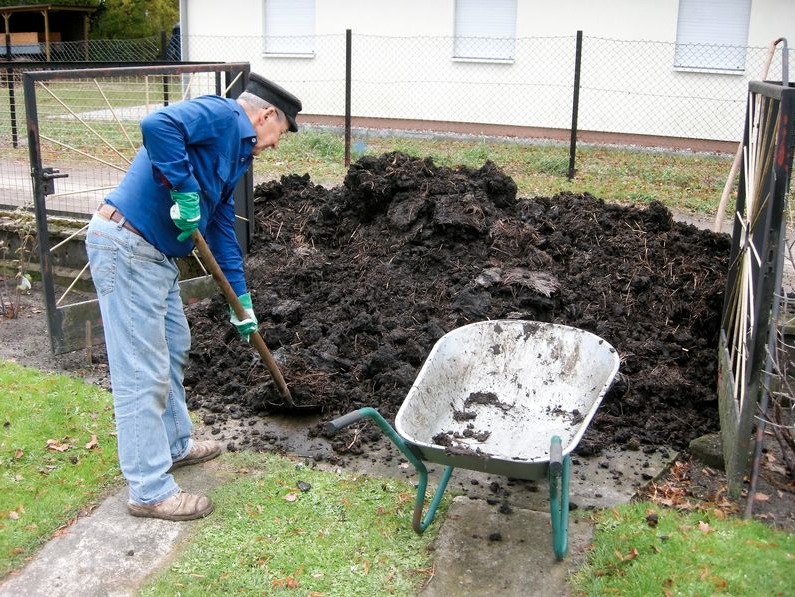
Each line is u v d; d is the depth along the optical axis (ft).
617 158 43.16
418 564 10.81
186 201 10.51
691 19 45.14
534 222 19.97
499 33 48.96
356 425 14.32
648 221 19.99
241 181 20.29
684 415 14.58
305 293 18.66
